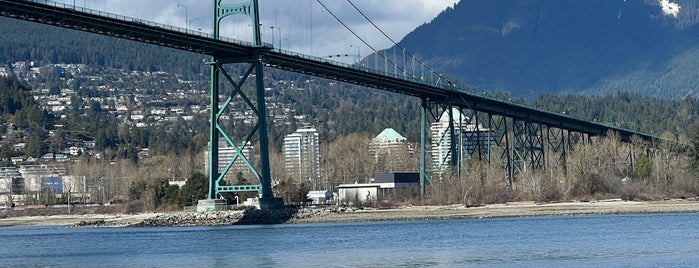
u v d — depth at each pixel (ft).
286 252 499.10
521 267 415.23
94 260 492.95
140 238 638.53
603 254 454.40
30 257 524.52
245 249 523.29
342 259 458.91
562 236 560.61
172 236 642.63
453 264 430.20
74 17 611.06
